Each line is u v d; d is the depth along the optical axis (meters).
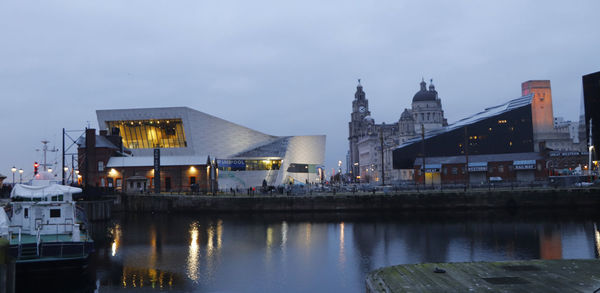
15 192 35.03
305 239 47.56
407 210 74.19
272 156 126.94
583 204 73.56
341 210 73.81
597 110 108.62
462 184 91.75
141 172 94.19
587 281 16.42
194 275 31.73
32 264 29.59
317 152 132.50
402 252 39.66
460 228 54.66
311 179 131.38
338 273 32.16
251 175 116.50
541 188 77.38
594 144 108.69
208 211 74.88
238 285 28.97
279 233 52.19
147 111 110.81
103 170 94.06
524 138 121.06
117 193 80.69
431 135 136.62
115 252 40.75
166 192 88.19
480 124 123.62
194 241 46.75
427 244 43.53
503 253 38.59
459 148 124.12
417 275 18.02
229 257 38.12
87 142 91.88
